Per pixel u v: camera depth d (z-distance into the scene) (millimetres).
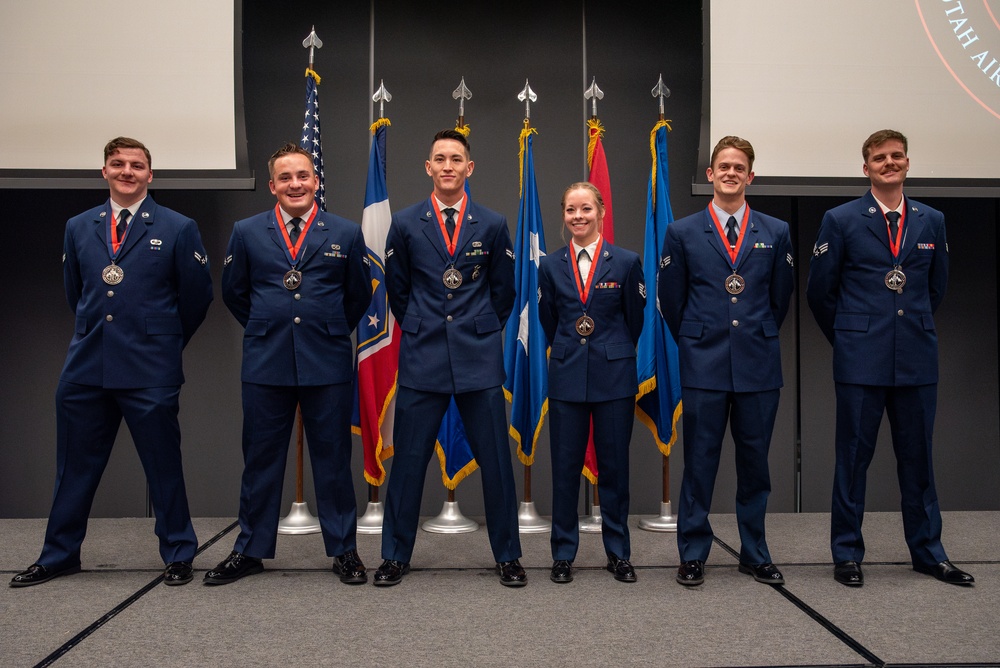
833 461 4094
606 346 2695
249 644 2061
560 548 2727
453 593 2527
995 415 4129
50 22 3594
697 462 2648
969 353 4129
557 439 2727
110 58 3602
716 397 2631
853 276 2723
